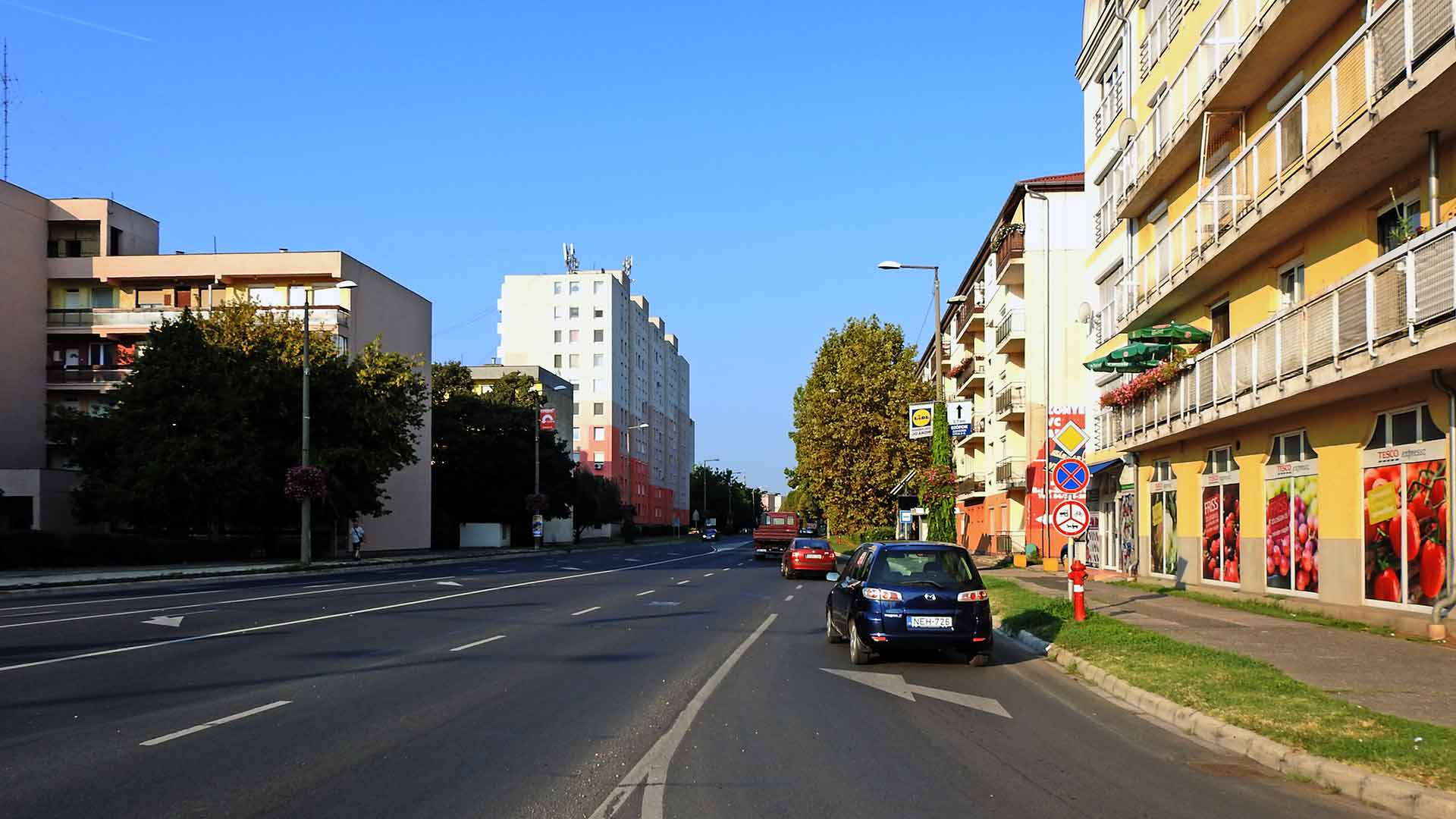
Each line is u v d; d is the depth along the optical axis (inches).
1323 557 708.7
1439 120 542.3
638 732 341.4
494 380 3649.1
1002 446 1959.9
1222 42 805.2
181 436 1566.2
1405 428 617.6
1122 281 1119.0
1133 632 592.1
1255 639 573.3
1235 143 887.1
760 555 2219.5
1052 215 1674.5
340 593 974.4
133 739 318.7
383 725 346.6
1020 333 1722.4
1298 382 653.9
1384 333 550.9
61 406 1764.3
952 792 270.2
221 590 1020.5
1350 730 323.0
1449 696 389.4
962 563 541.6
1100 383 1300.4
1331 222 705.6
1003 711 401.1
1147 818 248.8
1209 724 348.8
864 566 558.3
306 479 1518.2
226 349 1638.8
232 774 275.7
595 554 2482.8
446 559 1999.3
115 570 1347.2
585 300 4749.0
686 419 6855.3
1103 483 1364.4
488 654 540.4
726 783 274.1
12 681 427.8
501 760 297.1
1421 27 511.8
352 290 2206.0
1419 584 598.9
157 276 2145.7
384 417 1743.4
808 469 1920.5
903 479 1774.1
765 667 508.7
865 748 322.7
